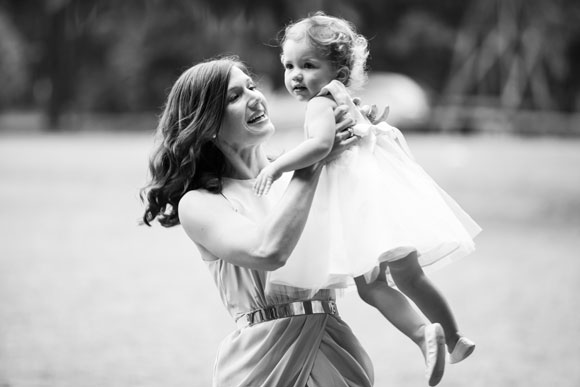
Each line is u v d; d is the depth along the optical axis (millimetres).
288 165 4082
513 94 45438
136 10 28062
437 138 38500
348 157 4309
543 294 11195
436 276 12602
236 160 4500
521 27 46312
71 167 27125
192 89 4387
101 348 8750
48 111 50906
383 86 37969
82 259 13562
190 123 4359
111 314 10188
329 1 27328
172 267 13078
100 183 23312
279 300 4281
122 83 51875
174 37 47219
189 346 8867
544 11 46344
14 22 54938
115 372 7914
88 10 27562
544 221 17516
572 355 8469
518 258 13797
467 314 10203
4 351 8594
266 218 4113
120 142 38594
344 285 4305
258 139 4402
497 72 46375
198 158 4414
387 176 4293
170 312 10328
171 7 26891
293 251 4203
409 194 4277
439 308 4305
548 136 43938
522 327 9547
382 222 4141
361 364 4336
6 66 55750
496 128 42781
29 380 7648
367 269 4094
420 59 48844
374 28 46094
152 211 4508
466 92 46719
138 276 12391
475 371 8023
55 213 18266
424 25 47500
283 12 19562
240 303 4363
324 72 4391
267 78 42969
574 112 48375
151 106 52594
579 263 13305
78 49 50562
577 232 16219
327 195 4297
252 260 4082
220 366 4352
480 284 11898
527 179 23828
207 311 10422
